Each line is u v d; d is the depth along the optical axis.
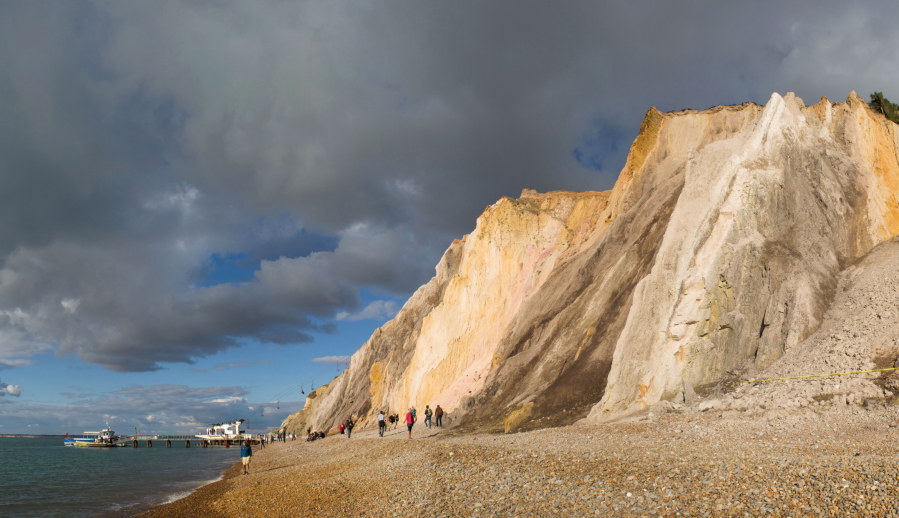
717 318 22.89
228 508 18.66
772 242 24.34
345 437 48.16
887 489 8.61
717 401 19.95
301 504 16.39
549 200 55.41
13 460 70.88
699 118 41.09
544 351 34.16
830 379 17.73
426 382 50.25
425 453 18.91
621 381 23.58
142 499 27.69
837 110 33.56
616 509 10.09
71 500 28.33
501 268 52.16
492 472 14.27
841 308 21.61
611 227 38.84
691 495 10.02
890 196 29.48
